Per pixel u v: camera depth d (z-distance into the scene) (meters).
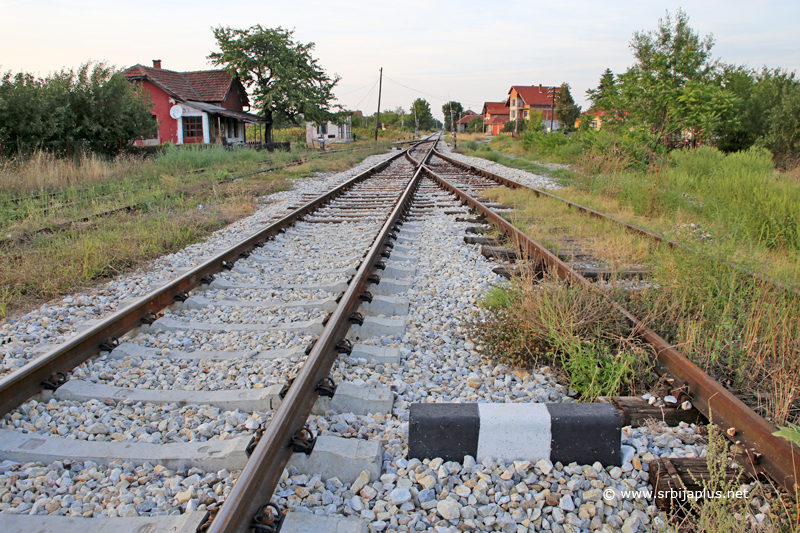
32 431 3.01
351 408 3.20
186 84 38.84
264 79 42.88
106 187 12.83
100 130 19.70
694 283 4.56
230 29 41.12
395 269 6.01
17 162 14.07
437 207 10.86
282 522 2.24
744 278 4.67
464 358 3.97
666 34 23.53
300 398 2.91
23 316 4.92
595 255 6.49
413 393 3.43
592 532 2.31
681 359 3.40
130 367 3.80
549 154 27.61
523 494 2.51
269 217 10.03
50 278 5.86
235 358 3.93
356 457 2.64
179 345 4.19
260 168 19.62
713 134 20.75
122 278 6.23
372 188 14.65
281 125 46.75
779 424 2.93
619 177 12.05
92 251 6.64
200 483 2.57
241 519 2.13
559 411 2.79
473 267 6.23
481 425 2.73
